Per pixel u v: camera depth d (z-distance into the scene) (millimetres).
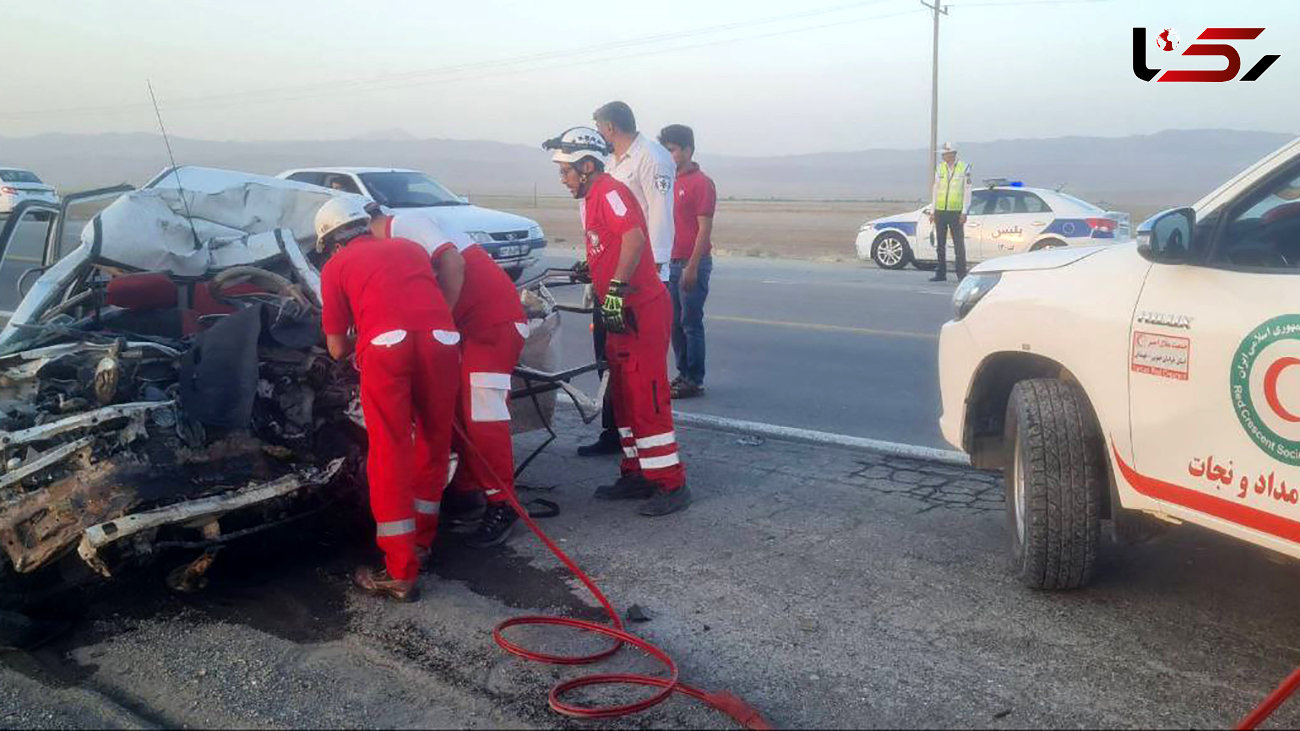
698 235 8875
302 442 5207
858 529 5789
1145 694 3975
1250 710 3855
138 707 4051
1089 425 4676
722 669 4215
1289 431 3752
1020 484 5012
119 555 4559
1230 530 4031
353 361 5328
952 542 5566
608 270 5984
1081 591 4918
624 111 6820
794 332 12789
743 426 8086
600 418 8492
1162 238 4215
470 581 5160
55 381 5000
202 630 4672
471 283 5539
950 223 18719
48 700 4090
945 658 4273
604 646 4422
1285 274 3910
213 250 6086
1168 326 4223
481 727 3816
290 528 5691
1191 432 4145
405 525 4863
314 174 17500
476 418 5551
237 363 4996
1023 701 3930
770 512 6098
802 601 4844
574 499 6410
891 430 8062
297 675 4242
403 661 4336
